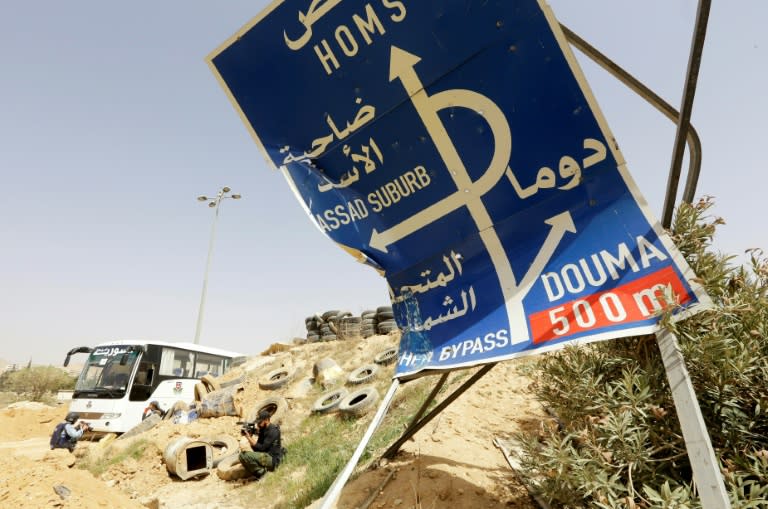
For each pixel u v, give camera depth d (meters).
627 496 2.97
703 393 3.38
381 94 3.90
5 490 5.55
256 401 15.02
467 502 4.18
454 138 3.80
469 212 3.92
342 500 4.61
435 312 4.12
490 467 4.92
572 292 3.37
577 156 3.42
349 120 4.05
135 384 16.50
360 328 20.53
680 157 3.21
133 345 17.42
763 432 3.29
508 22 3.38
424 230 4.12
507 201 3.75
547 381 4.28
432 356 3.97
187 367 19.80
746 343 3.44
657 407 3.08
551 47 3.31
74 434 13.37
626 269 3.17
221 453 11.02
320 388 14.30
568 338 3.24
